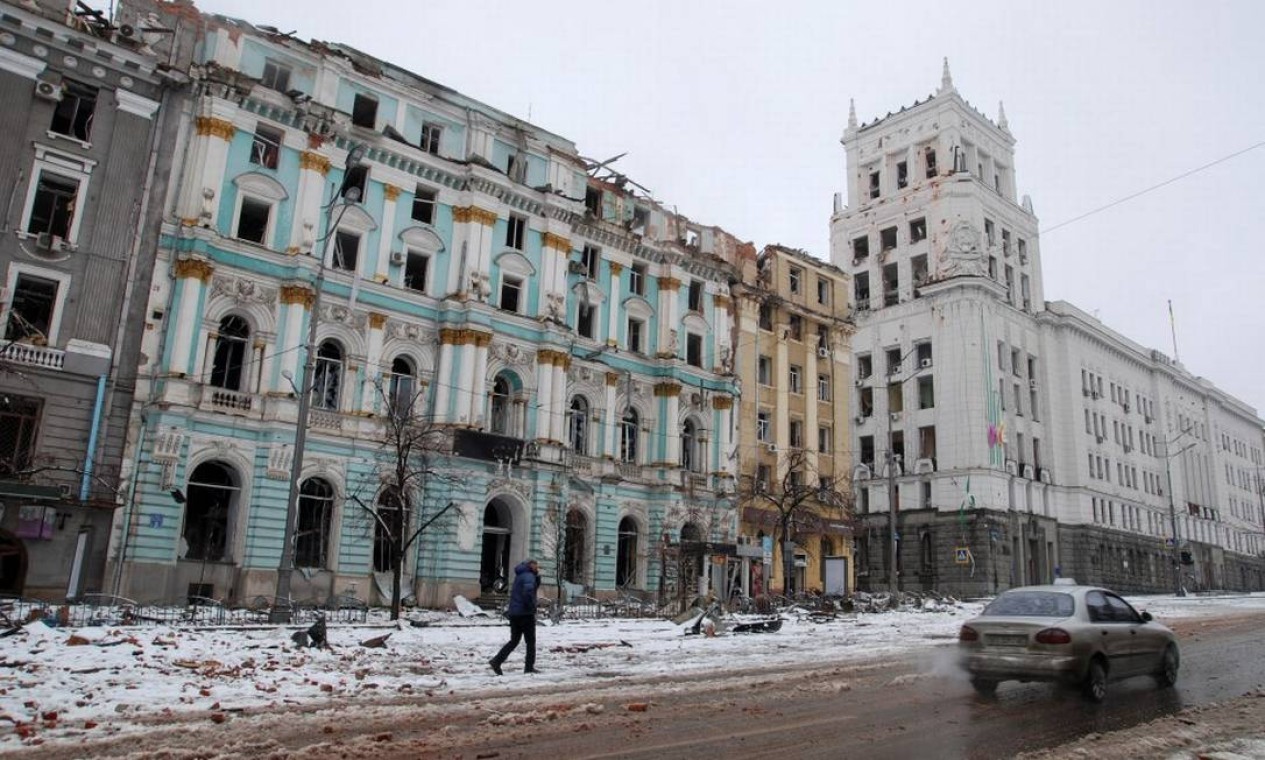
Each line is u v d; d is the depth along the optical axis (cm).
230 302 3116
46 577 2630
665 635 2367
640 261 4494
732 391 4650
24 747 848
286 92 3297
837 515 5203
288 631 2014
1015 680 1239
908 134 7288
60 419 2738
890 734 960
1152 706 1189
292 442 3119
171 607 2578
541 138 4169
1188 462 8919
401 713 1055
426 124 3791
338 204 3416
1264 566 10169
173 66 3098
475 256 3716
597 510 3994
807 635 2477
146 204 2998
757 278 5122
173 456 2867
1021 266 7275
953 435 6256
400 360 3569
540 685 1332
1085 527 6775
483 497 3562
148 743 873
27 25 2828
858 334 7125
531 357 3853
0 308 2700
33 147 2831
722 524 4444
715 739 923
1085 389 7325
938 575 6088
